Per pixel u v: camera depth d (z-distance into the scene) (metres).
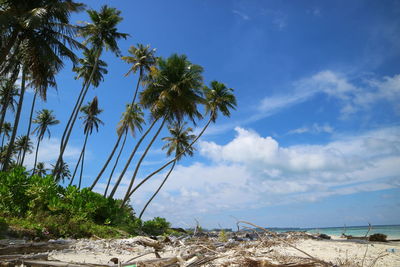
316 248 6.20
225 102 28.44
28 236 7.51
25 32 14.86
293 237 10.19
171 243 6.78
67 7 15.39
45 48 15.01
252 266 2.70
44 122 40.44
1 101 26.80
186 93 21.72
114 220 13.58
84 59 26.67
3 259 3.05
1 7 14.84
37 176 11.23
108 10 22.61
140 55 25.16
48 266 2.80
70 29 15.95
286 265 2.43
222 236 7.50
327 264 2.40
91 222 11.45
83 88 25.39
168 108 21.66
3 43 14.80
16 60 16.16
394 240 12.29
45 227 8.64
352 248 6.43
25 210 9.84
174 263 2.61
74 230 9.38
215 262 3.15
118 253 5.56
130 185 19.83
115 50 22.92
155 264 2.94
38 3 15.14
